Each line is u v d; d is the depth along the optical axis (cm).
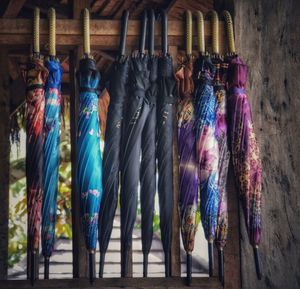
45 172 194
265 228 210
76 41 207
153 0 386
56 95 196
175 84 201
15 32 203
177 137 204
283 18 215
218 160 200
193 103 201
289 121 210
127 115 198
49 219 193
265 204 211
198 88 200
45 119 195
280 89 213
